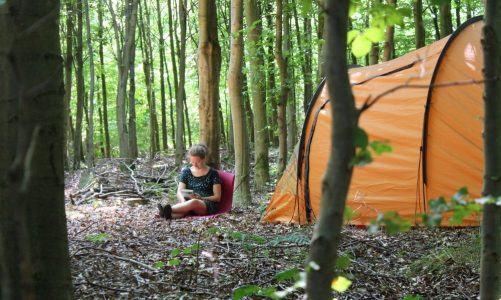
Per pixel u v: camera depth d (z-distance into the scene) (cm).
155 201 1021
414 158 686
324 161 725
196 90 2733
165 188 1129
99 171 1350
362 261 511
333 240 141
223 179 835
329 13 137
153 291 407
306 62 1672
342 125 137
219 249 530
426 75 685
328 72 138
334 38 137
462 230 636
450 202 174
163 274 448
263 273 450
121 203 982
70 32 1620
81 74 1612
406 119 691
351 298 411
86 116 2416
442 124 677
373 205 699
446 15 1036
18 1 216
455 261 490
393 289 436
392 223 166
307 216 736
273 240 543
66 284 237
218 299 394
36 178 224
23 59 217
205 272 455
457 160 671
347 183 139
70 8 1514
